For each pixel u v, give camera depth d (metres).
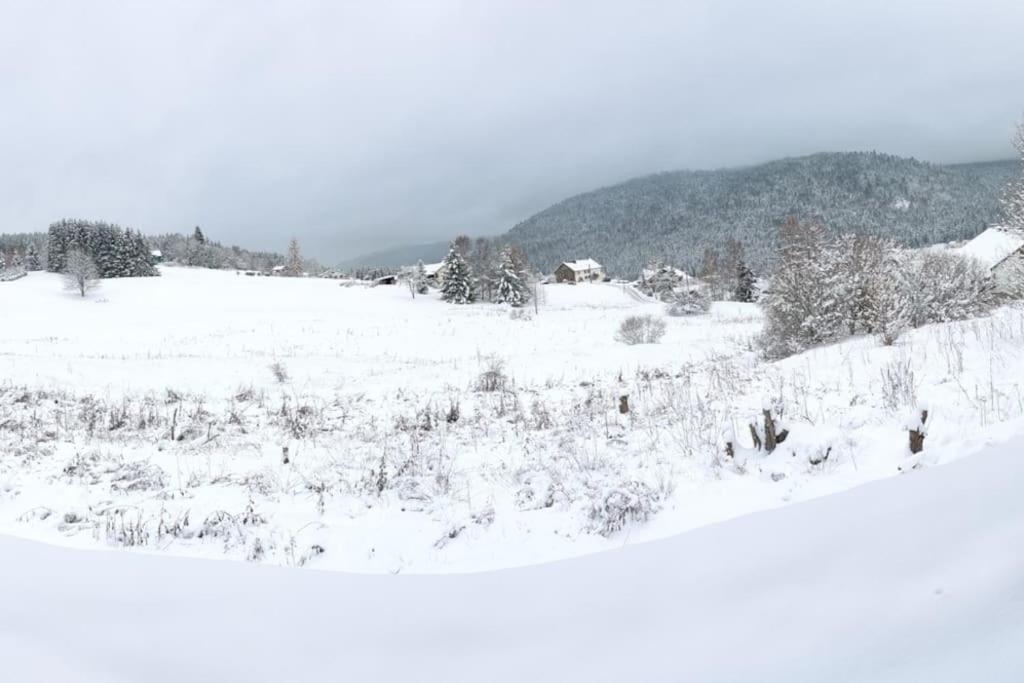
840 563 2.72
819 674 2.03
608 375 17.64
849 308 15.45
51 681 2.50
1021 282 14.47
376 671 2.54
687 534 3.61
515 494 6.27
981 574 2.32
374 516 5.98
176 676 2.54
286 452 8.30
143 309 51.69
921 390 7.46
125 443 9.27
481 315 50.84
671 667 2.27
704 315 52.56
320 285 80.88
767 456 6.20
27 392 12.51
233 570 3.65
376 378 17.64
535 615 2.89
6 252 104.38
